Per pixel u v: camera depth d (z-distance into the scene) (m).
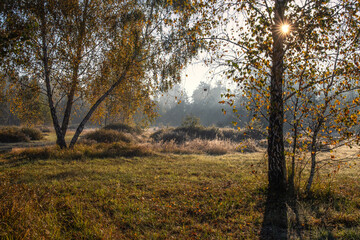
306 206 5.20
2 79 11.32
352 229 4.04
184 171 9.11
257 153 15.59
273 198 5.73
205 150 16.22
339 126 5.49
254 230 4.22
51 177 7.66
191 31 7.21
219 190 6.45
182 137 21.83
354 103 5.31
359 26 5.52
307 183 6.44
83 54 12.32
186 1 6.99
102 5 12.25
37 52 11.02
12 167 9.15
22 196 4.55
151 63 11.32
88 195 5.79
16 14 9.28
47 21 10.91
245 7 6.16
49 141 23.20
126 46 11.67
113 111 14.51
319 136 5.97
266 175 7.82
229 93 5.54
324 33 5.64
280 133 6.07
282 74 6.08
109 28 11.88
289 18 5.67
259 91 5.80
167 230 4.15
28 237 3.22
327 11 5.43
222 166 10.33
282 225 4.39
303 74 5.95
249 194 6.08
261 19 5.66
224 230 4.20
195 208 5.10
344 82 5.65
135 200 5.58
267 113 6.16
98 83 12.55
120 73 12.71
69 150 12.04
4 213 3.76
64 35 11.52
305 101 5.82
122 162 10.88
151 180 7.51
